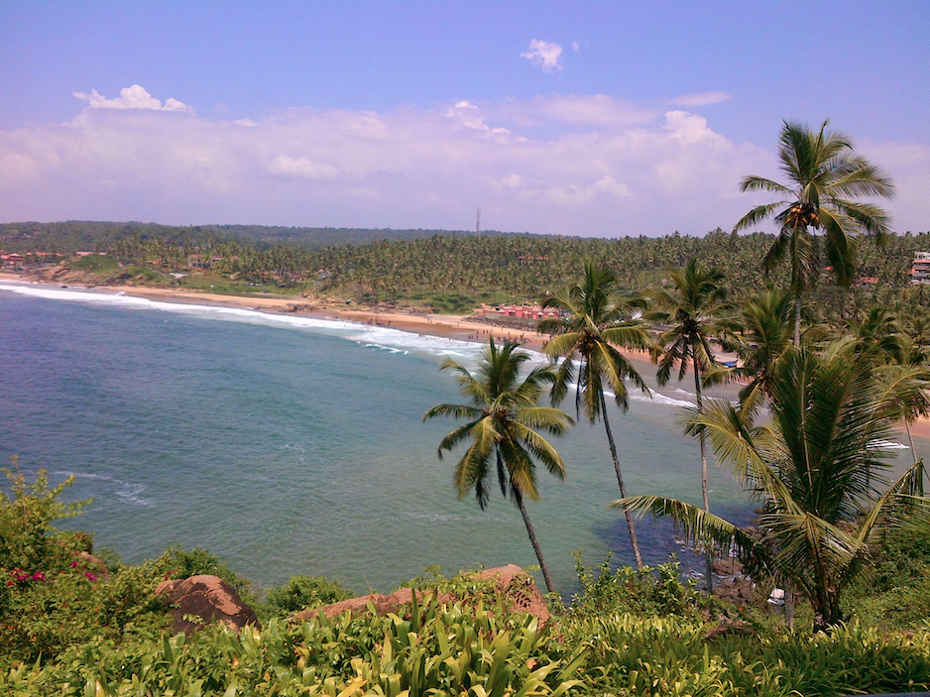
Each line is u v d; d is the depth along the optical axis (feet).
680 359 105.40
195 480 158.40
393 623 18.47
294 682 16.19
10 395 242.17
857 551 37.42
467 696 15.24
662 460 179.01
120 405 232.32
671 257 638.12
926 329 223.30
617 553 123.03
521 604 30.32
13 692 16.94
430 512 142.00
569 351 87.86
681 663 21.67
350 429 209.97
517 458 82.07
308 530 131.34
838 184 72.84
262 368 321.32
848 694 21.88
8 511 35.47
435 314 630.74
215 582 37.11
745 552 43.06
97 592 31.65
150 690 16.75
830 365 37.40
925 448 173.47
